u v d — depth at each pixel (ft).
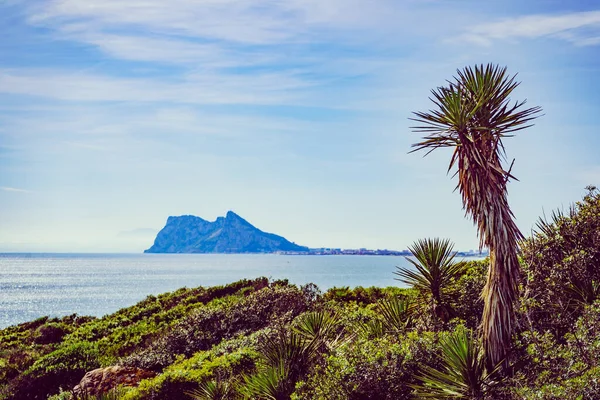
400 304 35.01
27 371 59.98
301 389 29.30
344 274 456.04
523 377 22.26
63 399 48.62
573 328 25.91
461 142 24.82
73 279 487.61
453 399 23.29
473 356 23.61
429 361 26.40
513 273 24.82
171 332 64.49
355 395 26.09
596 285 28.81
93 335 88.94
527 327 26.78
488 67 25.26
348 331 37.42
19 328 106.22
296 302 59.72
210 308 67.46
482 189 24.54
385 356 26.81
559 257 31.32
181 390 40.04
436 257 33.37
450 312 32.83
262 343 41.11
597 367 20.80
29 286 395.75
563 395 19.66
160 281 428.97
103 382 47.65
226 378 39.09
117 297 289.12
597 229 31.17
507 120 24.61
